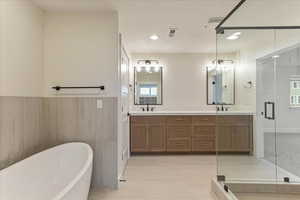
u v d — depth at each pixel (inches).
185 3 104.0
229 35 142.2
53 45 116.9
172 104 198.5
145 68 199.2
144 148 179.9
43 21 116.1
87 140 117.0
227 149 154.3
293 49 146.6
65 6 108.9
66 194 58.7
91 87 116.8
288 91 161.2
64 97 117.0
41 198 89.4
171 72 199.2
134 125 179.9
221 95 191.9
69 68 116.9
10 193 76.5
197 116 181.0
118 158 118.4
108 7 109.7
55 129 116.8
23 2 97.4
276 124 158.7
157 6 107.3
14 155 90.1
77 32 117.0
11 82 88.7
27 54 100.9
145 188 112.3
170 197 101.6
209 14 117.1
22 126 96.3
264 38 148.6
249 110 169.3
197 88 198.2
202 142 180.9
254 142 155.6
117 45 116.8
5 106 84.6
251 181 106.7
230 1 101.8
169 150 180.5
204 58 198.5
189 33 146.9
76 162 107.6
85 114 117.0
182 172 136.7
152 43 169.0
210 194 104.8
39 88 112.3
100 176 115.8
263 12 112.7
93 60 116.9
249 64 169.2
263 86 160.4
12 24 89.4
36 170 90.3
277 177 113.0
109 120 116.9
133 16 119.5
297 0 99.3
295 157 141.7
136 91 199.5
